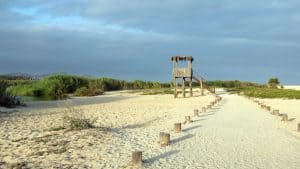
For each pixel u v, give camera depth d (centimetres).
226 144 1574
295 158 1345
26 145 1479
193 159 1305
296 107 3450
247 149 1484
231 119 2428
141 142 1585
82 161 1253
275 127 2091
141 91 7081
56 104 3816
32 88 5903
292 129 2030
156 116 2600
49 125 2034
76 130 1811
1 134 1725
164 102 4097
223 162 1270
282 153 1423
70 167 1179
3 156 1307
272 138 1734
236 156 1361
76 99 4872
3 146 1460
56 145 1482
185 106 3506
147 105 3666
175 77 5059
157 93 6122
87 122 1902
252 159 1320
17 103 3566
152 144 1546
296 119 2489
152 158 1312
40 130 1844
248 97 4884
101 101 4412
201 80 5475
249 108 3284
